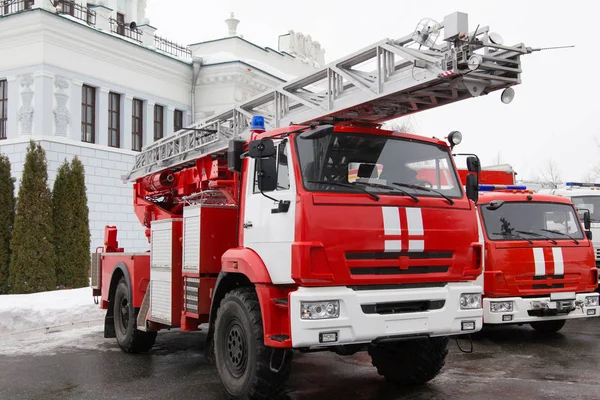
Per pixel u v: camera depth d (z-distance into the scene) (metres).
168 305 7.61
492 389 6.50
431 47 5.62
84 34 18.98
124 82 20.55
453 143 6.50
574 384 6.65
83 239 16.67
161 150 10.47
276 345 5.38
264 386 5.68
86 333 11.09
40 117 17.91
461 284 5.99
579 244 9.33
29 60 18.12
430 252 5.81
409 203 5.77
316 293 5.24
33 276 15.34
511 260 8.84
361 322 5.32
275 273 5.59
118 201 20.12
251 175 6.22
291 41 26.61
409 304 5.68
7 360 8.73
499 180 13.12
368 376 7.36
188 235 7.29
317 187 5.54
